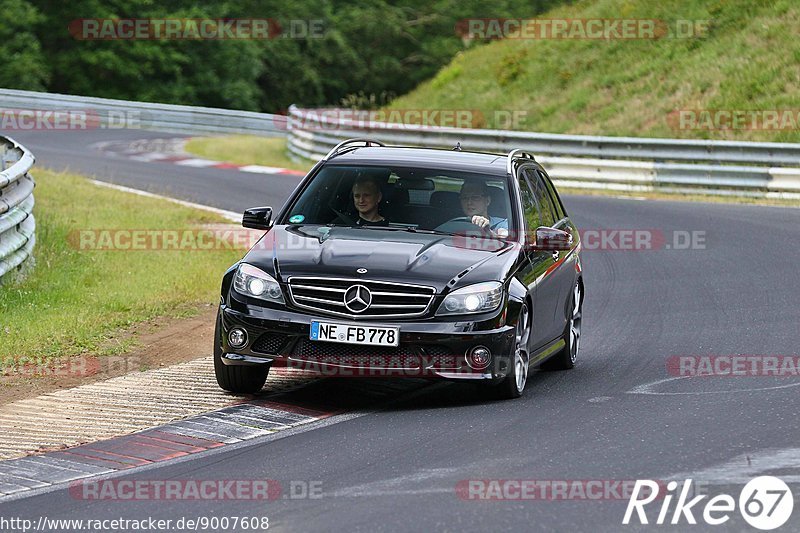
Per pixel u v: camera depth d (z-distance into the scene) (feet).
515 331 85.76
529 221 95.61
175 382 92.38
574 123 348.38
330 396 88.69
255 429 77.87
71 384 91.61
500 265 87.25
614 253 173.47
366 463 69.10
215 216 197.47
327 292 83.82
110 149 318.24
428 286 83.30
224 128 396.37
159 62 563.48
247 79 596.70
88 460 70.33
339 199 94.12
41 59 536.42
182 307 126.00
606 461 69.26
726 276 152.56
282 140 373.40
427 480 65.16
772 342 111.96
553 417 81.61
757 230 191.01
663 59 358.02
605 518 58.39
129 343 107.24
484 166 97.35
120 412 82.28
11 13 531.50
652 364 103.55
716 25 362.53
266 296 84.64
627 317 128.26
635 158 265.95
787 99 307.78
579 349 112.37
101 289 130.72
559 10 433.89
